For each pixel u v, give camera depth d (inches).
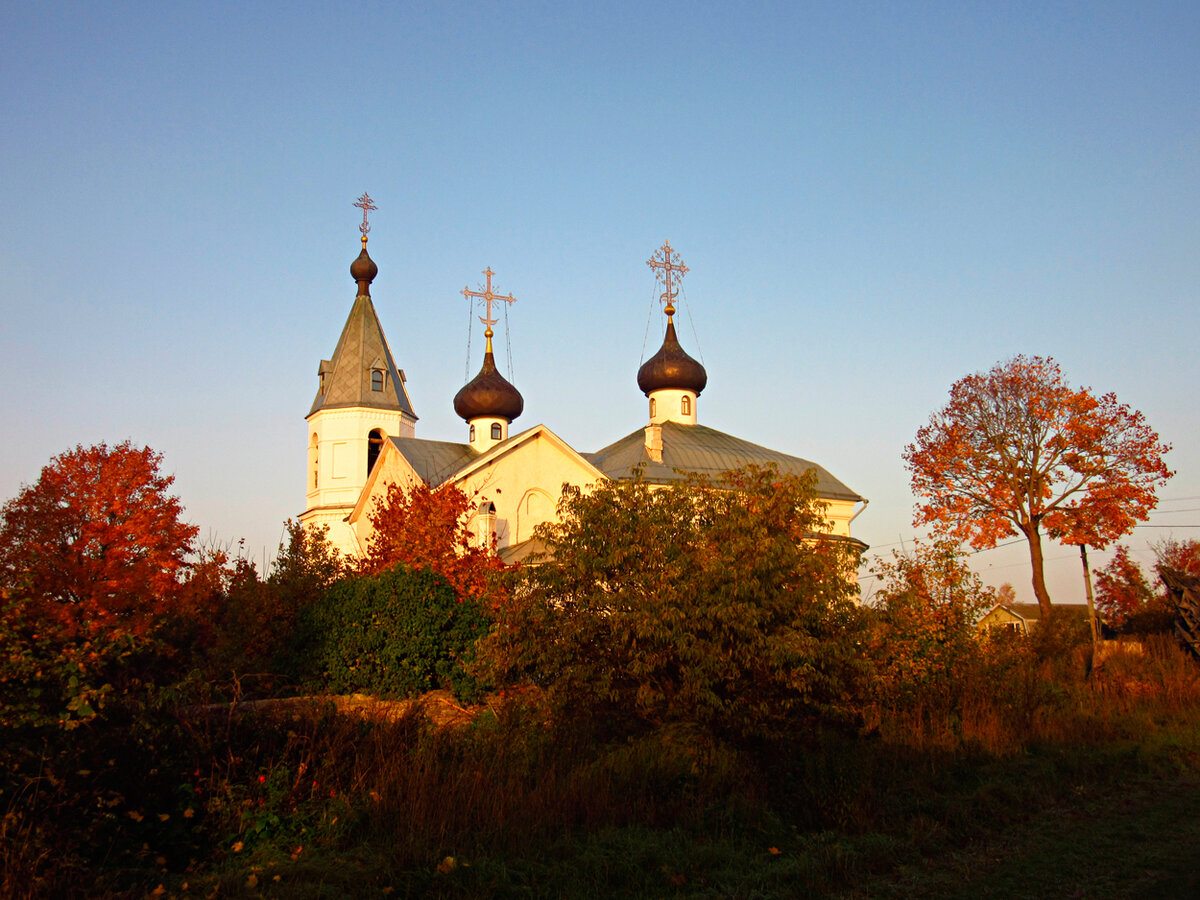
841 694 580.4
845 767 561.3
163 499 1280.8
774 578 559.2
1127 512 1427.2
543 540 636.1
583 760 545.6
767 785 542.6
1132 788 615.8
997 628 933.2
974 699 775.1
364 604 821.9
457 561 1098.1
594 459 1739.7
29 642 447.8
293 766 472.7
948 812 529.0
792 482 629.6
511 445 1472.7
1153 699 916.0
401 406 2078.0
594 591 582.9
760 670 557.9
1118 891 402.0
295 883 366.3
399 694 778.8
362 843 417.1
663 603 556.4
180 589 1232.8
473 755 525.0
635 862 418.3
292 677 853.2
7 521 1196.5
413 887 373.4
